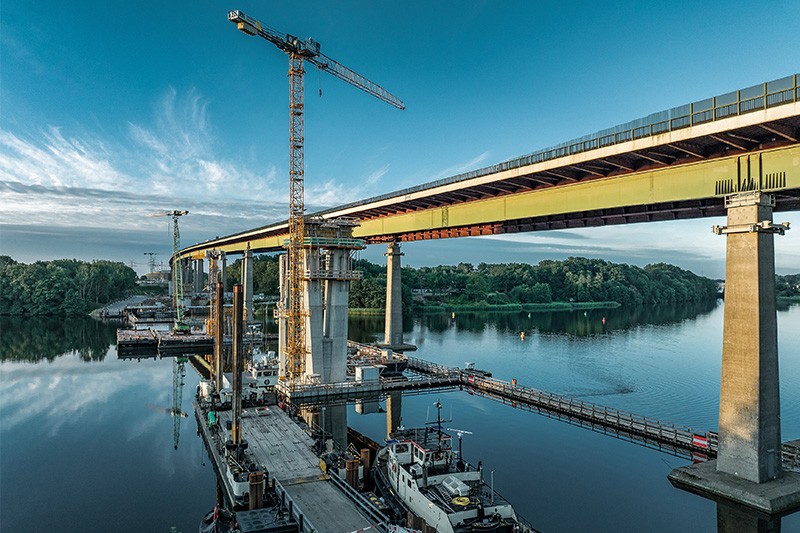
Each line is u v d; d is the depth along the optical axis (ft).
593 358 453.99
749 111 165.37
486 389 330.75
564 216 300.81
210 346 560.61
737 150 186.50
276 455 193.67
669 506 167.32
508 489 180.45
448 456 163.73
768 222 171.94
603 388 345.92
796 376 382.63
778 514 158.40
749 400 171.73
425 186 331.77
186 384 379.96
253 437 212.84
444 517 136.77
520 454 215.10
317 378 315.78
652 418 278.26
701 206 233.96
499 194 311.06
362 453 185.78
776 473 172.76
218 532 152.15
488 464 204.23
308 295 319.47
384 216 433.89
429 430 180.34
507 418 270.46
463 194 322.55
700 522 157.28
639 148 199.00
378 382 325.83
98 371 429.38
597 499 173.06
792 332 604.49
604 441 232.12
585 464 204.03
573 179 257.75
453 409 289.74
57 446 244.83
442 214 363.15
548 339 576.20
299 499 159.74
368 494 163.63
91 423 282.36
